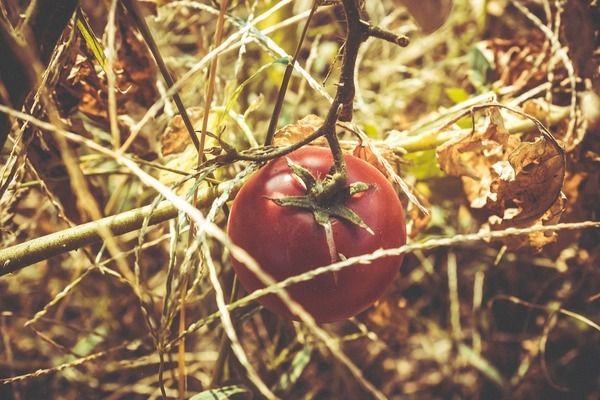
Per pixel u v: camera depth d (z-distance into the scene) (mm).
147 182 379
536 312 676
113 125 383
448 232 641
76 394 648
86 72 500
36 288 670
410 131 553
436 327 676
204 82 553
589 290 635
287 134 459
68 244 437
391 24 734
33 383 657
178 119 496
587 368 656
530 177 461
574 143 518
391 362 707
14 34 378
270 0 619
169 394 602
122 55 513
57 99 500
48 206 626
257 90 675
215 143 493
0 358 652
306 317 364
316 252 378
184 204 373
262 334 635
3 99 392
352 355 694
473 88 625
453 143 483
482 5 646
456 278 710
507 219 474
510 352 683
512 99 582
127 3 425
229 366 538
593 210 544
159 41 647
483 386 679
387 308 567
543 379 652
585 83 536
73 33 444
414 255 659
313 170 393
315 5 437
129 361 556
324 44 714
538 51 584
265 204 385
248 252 386
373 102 717
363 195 388
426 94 701
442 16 375
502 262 671
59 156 511
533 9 640
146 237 632
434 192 567
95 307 665
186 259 403
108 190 645
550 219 479
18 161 458
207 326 587
